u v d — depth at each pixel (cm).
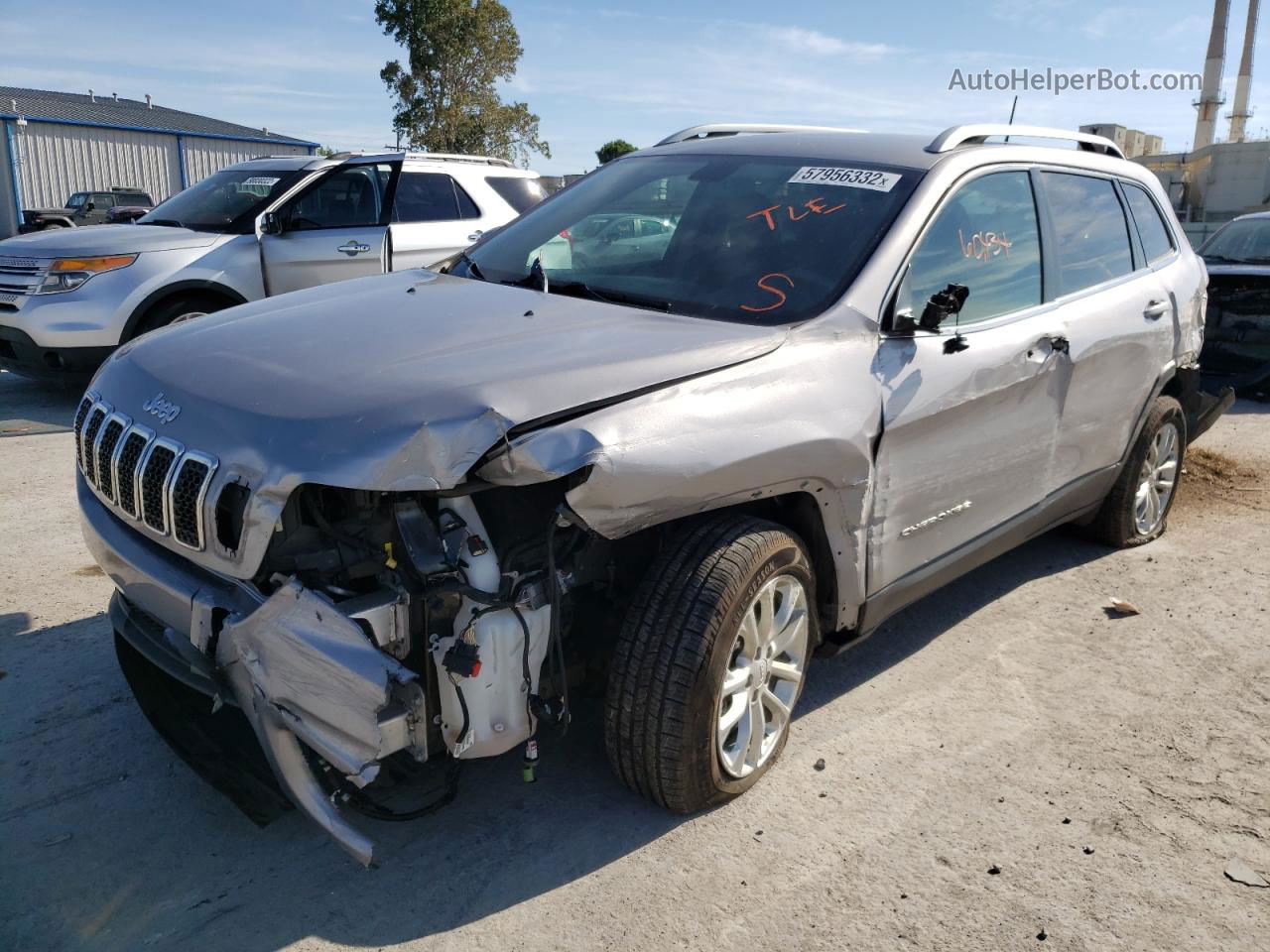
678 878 272
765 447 271
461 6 3494
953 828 297
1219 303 870
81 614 421
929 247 344
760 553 280
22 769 312
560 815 296
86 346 770
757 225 353
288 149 4691
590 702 356
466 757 252
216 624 246
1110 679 392
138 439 266
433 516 250
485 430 230
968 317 359
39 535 515
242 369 271
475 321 297
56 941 244
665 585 273
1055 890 272
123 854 276
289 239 843
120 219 2816
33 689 358
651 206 383
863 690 378
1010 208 390
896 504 329
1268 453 741
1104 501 511
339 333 291
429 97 3616
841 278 323
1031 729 354
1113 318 433
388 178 906
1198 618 450
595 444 239
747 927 255
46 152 3819
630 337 284
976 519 378
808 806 305
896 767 328
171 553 264
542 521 272
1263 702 376
